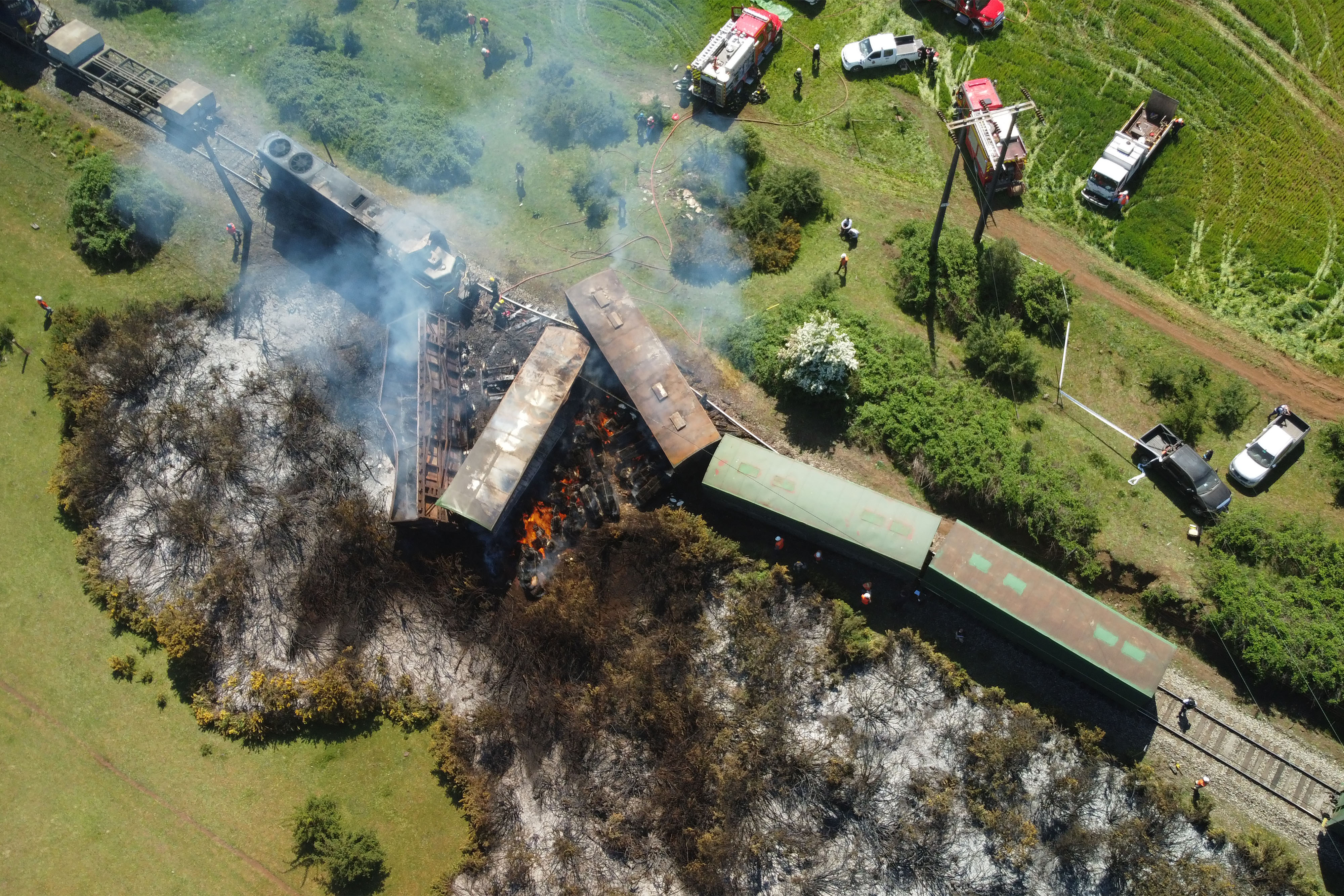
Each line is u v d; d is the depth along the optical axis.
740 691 39.75
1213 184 49.78
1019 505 39.66
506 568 42.00
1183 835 37.28
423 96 51.75
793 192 47.78
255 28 53.03
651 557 40.81
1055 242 48.47
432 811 39.56
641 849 38.53
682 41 53.91
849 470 42.34
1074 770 38.00
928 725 39.00
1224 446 43.09
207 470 43.41
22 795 39.56
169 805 39.59
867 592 39.88
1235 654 38.56
